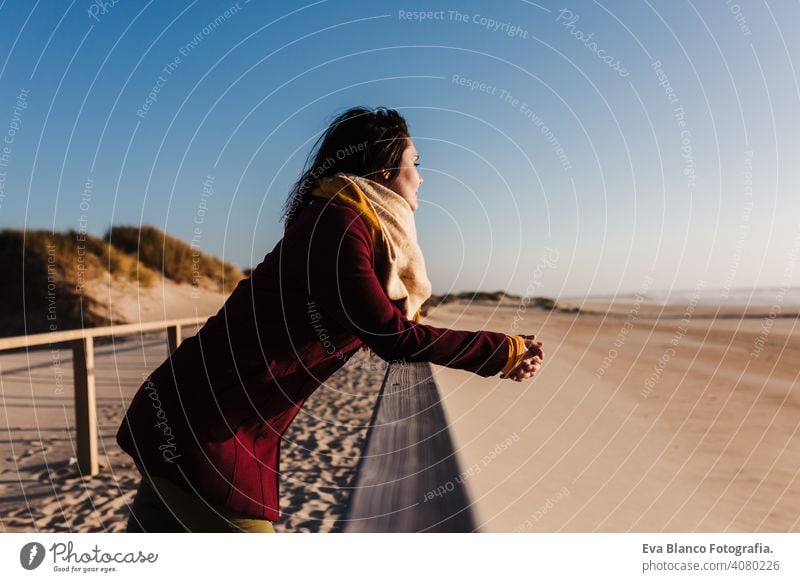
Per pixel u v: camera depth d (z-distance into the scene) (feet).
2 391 23.93
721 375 29.81
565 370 25.90
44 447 15.51
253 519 4.54
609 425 14.46
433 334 4.19
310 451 14.01
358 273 4.06
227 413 4.33
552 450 9.52
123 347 39.29
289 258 4.22
